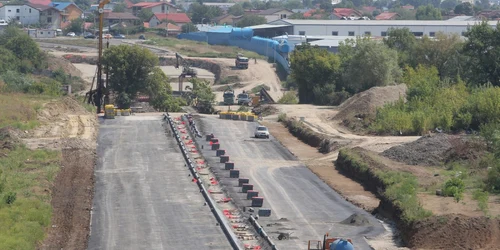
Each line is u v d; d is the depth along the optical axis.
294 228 51.72
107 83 118.88
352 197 60.91
